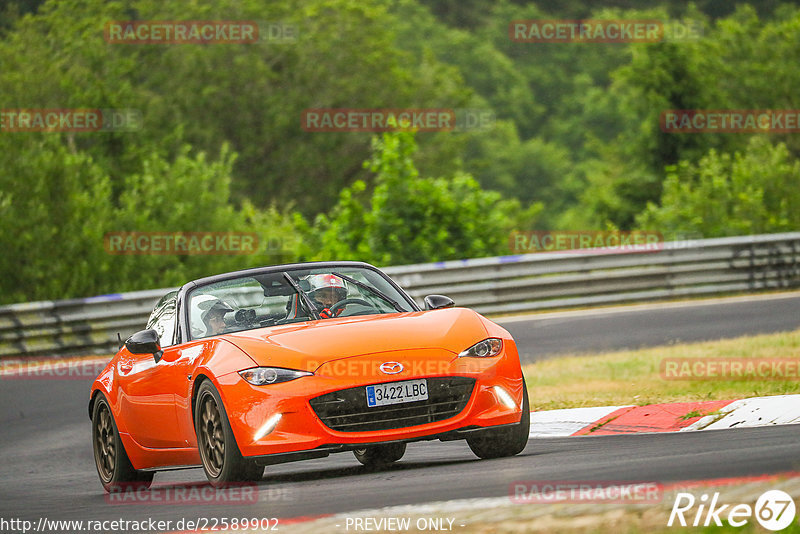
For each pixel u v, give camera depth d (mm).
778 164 110750
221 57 185500
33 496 28609
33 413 47250
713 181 107375
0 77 146750
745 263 76875
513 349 24500
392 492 20531
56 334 66125
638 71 159250
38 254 93875
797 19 177875
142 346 26047
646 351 47812
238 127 184375
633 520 15555
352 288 27094
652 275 75625
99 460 29875
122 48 184875
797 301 65562
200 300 27062
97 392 29688
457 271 73188
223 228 108750
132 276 98500
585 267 75375
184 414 25031
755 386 34500
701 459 20797
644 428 29453
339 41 192375
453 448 30297
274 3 194125
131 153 140500
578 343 55219
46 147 99500
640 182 159250
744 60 176875
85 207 98062
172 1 192000
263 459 22578
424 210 91125
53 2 181000
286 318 26281
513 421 23859
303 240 95562
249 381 22938
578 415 32281
